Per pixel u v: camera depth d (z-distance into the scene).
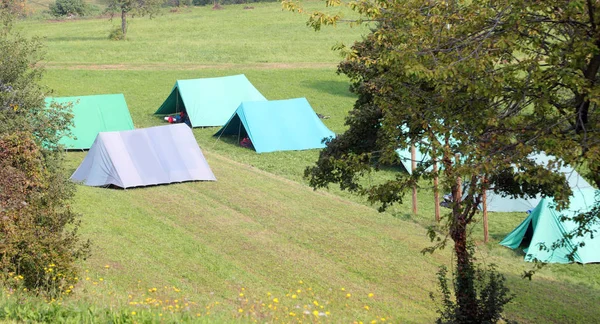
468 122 15.28
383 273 23.69
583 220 17.12
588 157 12.78
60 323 9.90
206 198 31.70
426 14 16.00
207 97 50.78
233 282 21.48
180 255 23.66
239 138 45.78
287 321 14.80
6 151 16.52
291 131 45.03
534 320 20.31
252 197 32.25
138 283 19.72
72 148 42.62
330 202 32.53
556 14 14.55
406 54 15.09
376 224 29.56
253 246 25.45
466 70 14.35
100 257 22.16
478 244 29.48
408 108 16.22
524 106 14.91
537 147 14.23
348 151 21.83
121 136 34.66
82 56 75.75
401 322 18.78
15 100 27.55
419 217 31.94
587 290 24.62
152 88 63.53
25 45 29.09
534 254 28.02
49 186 17.64
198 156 35.53
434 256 25.95
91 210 27.81
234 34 90.38
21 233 14.34
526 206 34.41
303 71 71.12
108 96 45.88
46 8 130.38
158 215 28.58
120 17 107.12
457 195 17.19
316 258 24.75
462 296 16.52
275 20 99.75
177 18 105.19
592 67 14.19
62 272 14.67
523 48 14.70
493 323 16.52
